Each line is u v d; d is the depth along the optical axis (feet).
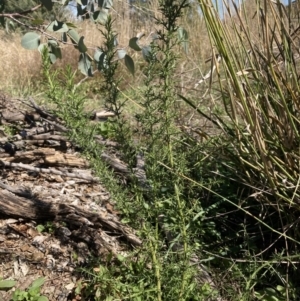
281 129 5.84
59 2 6.03
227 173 7.14
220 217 6.80
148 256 5.41
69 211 6.68
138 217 5.27
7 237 6.45
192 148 6.51
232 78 5.46
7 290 5.79
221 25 5.31
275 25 5.58
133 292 5.17
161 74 4.82
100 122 9.56
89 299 5.65
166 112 4.93
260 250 6.47
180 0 5.00
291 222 5.99
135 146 5.52
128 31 15.43
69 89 5.07
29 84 14.42
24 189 7.04
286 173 5.61
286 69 5.65
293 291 5.61
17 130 9.18
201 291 5.29
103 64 4.95
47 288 5.87
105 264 6.06
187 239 4.98
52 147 8.52
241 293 5.42
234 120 5.81
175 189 5.01
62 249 6.39
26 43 6.22
